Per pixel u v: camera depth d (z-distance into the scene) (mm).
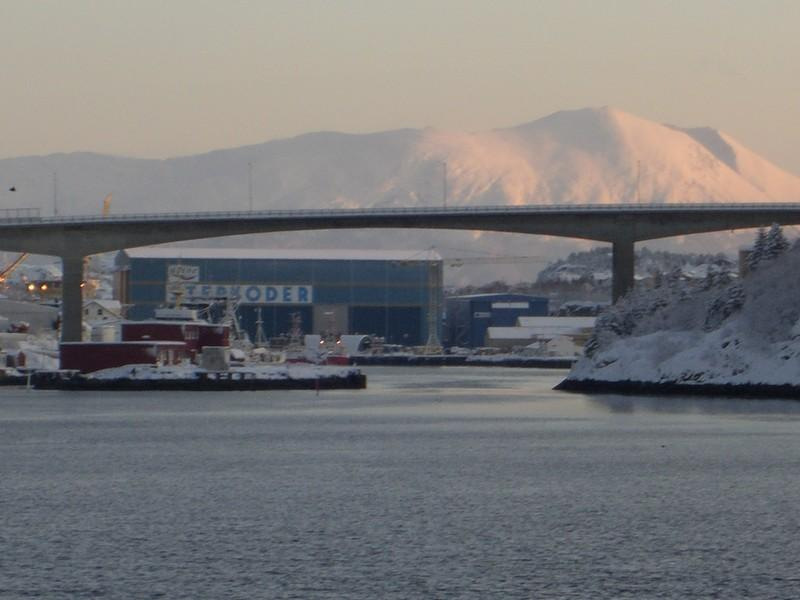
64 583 166125
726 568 174500
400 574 171000
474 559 179125
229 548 185375
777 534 195500
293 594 161500
